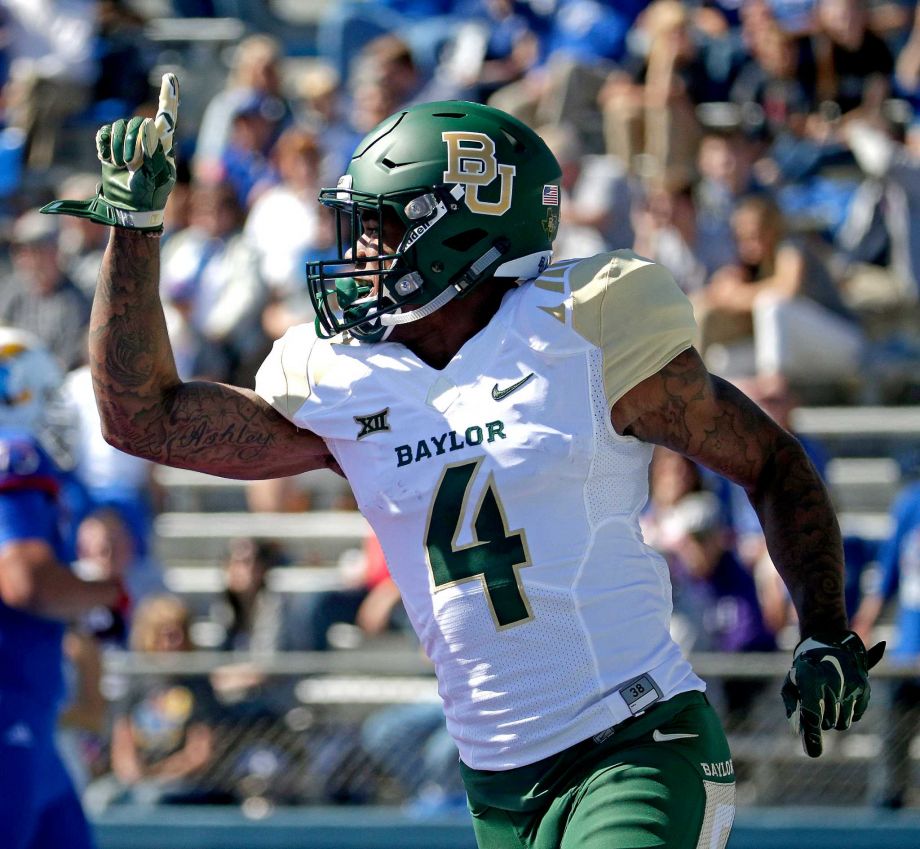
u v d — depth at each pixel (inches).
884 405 1093.1
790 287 1060.5
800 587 357.4
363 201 360.2
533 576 339.9
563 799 342.0
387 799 754.2
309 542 1027.3
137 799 751.7
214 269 1112.8
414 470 348.5
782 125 1222.3
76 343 1070.4
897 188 1139.3
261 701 763.4
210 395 373.1
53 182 1344.7
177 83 354.9
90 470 887.1
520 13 1320.1
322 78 1244.5
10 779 549.3
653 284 345.4
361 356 359.9
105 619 592.7
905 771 737.0
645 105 1181.7
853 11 1204.5
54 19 1384.1
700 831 338.0
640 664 344.8
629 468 348.2
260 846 736.3
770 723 748.0
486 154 358.0
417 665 757.9
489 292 363.3
